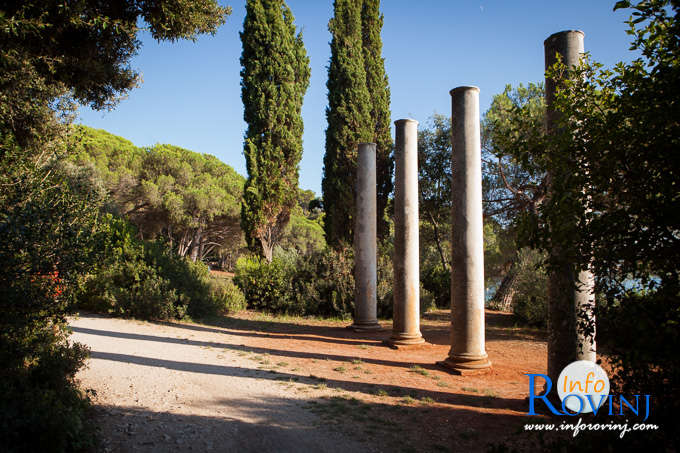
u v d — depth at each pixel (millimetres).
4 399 3777
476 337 8148
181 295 13570
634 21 2826
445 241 25281
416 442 4738
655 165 2746
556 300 5527
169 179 33656
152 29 6625
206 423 5062
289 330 13039
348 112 19766
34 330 4887
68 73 6418
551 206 3172
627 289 2883
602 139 2949
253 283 17250
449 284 20594
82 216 5613
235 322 14109
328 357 9258
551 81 5699
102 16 6137
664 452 2605
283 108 20125
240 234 39750
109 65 6875
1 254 4184
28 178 5215
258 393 6387
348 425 5215
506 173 18781
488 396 6570
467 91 8328
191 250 38188
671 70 2615
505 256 19812
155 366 7574
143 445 4355
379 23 21875
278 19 20406
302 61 21406
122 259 13609
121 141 36688
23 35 4898
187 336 10898
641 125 2727
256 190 19438
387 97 21703
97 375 6723
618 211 2848
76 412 4348
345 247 17703
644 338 2596
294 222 44562
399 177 10977
